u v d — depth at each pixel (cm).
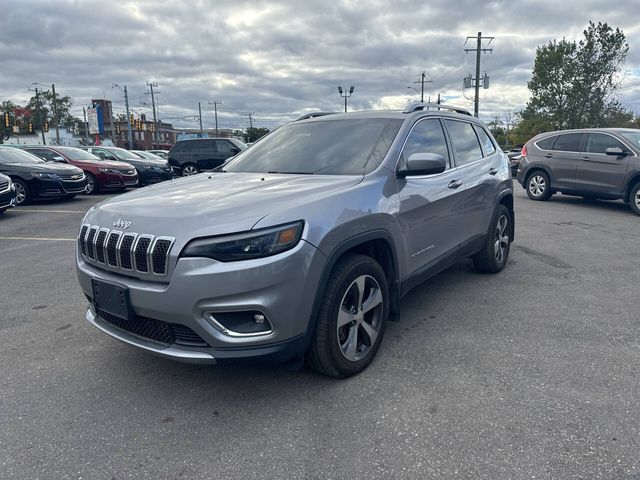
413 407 281
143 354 360
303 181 333
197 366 339
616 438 249
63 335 398
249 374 325
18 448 252
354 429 262
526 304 451
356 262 305
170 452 247
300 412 279
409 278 369
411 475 227
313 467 234
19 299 491
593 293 482
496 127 7375
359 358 319
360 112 439
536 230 816
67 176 1256
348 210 300
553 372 319
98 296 297
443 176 417
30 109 9219
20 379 325
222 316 259
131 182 1550
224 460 240
